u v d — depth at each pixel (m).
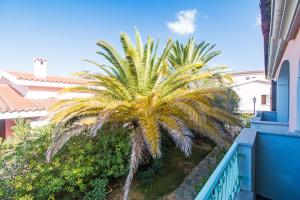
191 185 4.86
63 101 5.69
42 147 4.78
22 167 4.23
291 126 2.97
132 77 5.21
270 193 2.95
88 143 4.93
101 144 5.04
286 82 5.94
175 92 5.43
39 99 10.43
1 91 10.23
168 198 4.38
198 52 10.69
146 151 4.81
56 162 4.29
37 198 3.88
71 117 5.23
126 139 5.14
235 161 2.36
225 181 1.85
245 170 2.51
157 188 4.75
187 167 5.75
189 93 5.27
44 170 4.14
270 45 3.93
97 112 5.37
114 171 4.66
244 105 20.47
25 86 10.45
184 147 4.16
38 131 5.45
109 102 5.43
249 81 20.58
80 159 4.50
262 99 20.08
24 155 4.38
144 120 4.92
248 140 2.63
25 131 5.11
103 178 4.64
